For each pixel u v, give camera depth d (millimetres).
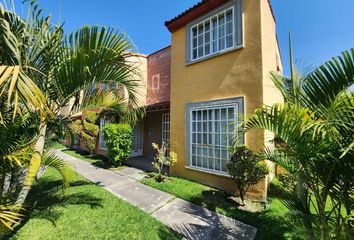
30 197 5844
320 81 2855
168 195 6180
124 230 4113
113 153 10109
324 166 2604
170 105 8750
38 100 2127
